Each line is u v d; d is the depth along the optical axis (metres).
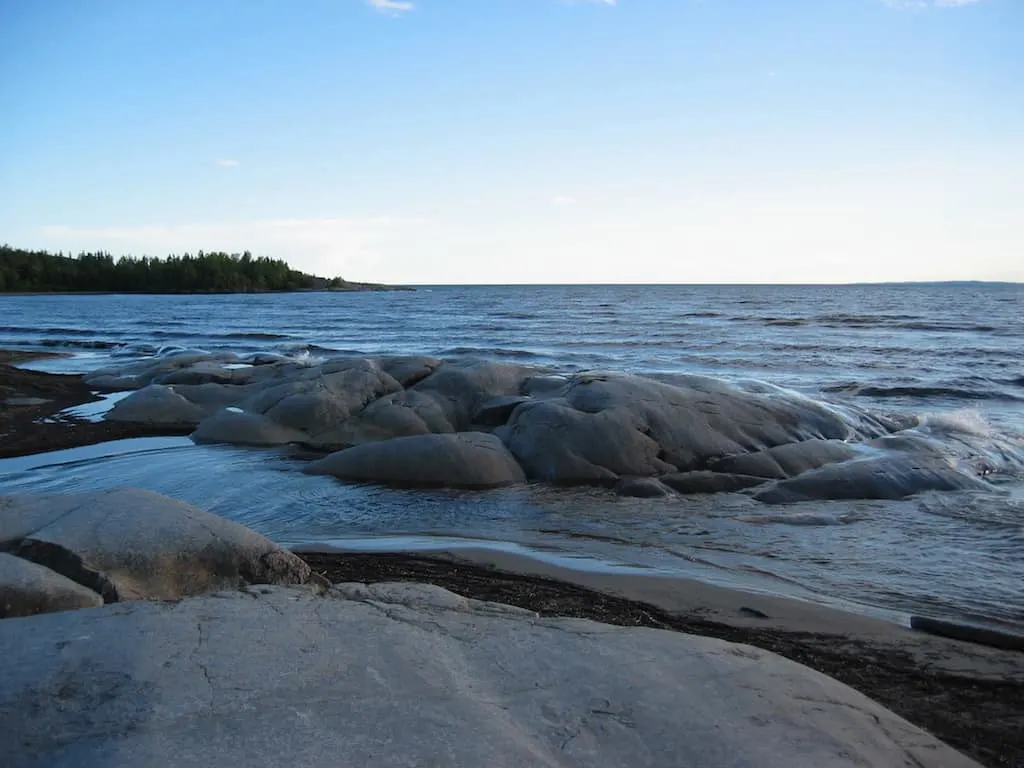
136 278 116.56
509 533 8.16
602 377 12.05
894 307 64.56
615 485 10.01
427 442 10.48
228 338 36.69
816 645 5.39
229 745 3.08
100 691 3.49
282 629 4.24
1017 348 29.25
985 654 5.25
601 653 4.15
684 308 64.88
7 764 2.98
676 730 3.37
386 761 3.00
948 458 10.45
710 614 5.95
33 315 55.88
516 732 3.28
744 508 9.00
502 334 38.31
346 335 38.75
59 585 4.75
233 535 5.59
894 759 3.33
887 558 7.32
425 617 4.63
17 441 12.86
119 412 14.43
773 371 23.14
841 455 10.52
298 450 11.90
